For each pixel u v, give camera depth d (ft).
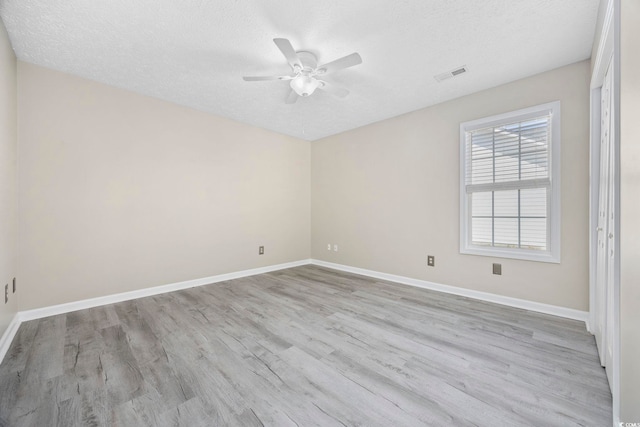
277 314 8.57
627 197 3.58
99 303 9.27
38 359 5.95
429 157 11.27
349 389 5.00
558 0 5.65
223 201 12.66
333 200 15.29
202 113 11.89
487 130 9.78
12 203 7.35
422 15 6.10
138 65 8.20
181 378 5.31
